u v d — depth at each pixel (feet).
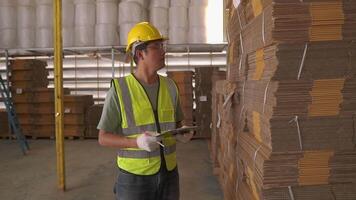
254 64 6.87
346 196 5.45
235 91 8.85
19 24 28.73
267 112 5.68
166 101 7.09
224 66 30.66
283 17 5.24
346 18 5.21
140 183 6.84
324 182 5.45
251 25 6.95
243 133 7.69
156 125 6.89
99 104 29.12
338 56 5.31
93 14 27.84
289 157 5.41
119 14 27.63
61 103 15.11
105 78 31.78
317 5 5.21
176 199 7.36
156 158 6.90
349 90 5.32
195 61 30.81
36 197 14.57
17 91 26.96
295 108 5.35
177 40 27.76
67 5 27.76
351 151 5.41
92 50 28.02
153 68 6.87
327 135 5.39
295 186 5.46
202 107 25.90
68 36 27.89
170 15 27.96
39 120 27.25
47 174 17.76
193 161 19.93
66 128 27.22
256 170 6.08
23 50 28.14
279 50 5.32
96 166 19.22
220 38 28.63
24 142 23.54
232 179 9.58
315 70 5.34
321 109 5.35
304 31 5.25
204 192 14.76
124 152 6.91
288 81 5.33
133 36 6.82
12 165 19.62
